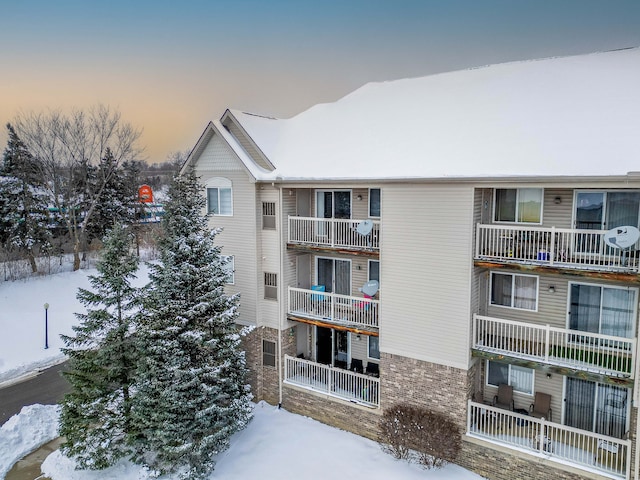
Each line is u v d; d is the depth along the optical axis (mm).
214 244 18531
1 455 14812
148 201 47719
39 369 22141
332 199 17766
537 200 13359
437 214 13375
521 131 13633
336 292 18188
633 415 11305
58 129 38031
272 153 17922
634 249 11891
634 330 12219
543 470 12094
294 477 13484
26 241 34406
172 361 13633
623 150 11562
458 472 13219
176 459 13695
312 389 16766
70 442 13852
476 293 13602
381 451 14562
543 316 13641
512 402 14078
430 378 13992
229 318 14820
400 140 15875
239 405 14805
